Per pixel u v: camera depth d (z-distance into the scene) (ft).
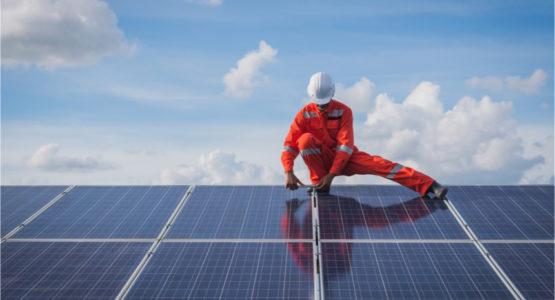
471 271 17.06
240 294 16.08
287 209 22.06
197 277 17.02
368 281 16.52
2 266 17.99
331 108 23.40
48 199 23.85
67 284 16.87
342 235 19.49
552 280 16.57
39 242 19.65
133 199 23.66
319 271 17.03
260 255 18.22
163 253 18.61
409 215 21.27
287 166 23.71
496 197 23.13
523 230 19.89
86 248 19.12
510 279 16.61
